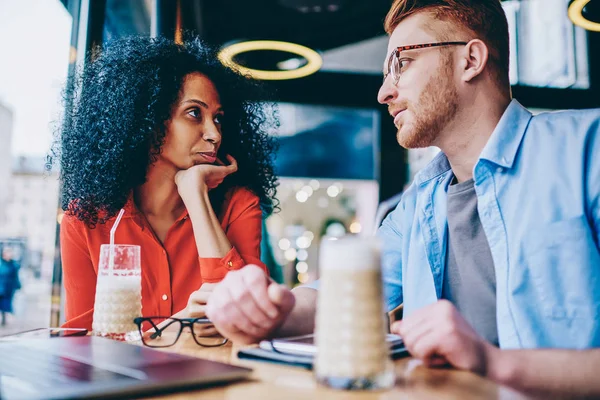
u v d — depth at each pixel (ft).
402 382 2.13
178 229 5.74
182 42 6.61
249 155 6.88
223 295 2.96
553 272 3.98
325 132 15.20
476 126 4.85
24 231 11.38
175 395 1.93
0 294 12.93
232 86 6.72
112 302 3.68
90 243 5.58
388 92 5.10
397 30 5.17
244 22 10.37
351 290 2.00
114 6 7.89
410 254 5.15
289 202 26.55
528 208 4.20
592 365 2.52
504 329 4.07
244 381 2.17
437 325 2.43
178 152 5.82
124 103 5.70
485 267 4.55
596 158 4.09
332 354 1.99
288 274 24.64
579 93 13.82
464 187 4.86
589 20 9.61
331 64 13.92
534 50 13.47
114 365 2.27
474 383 2.11
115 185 5.61
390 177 14.23
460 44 4.79
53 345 2.86
